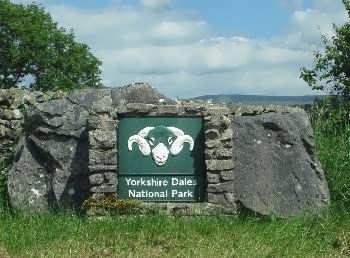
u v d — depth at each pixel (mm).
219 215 9320
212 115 9484
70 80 38188
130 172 9547
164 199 9547
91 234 8602
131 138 9547
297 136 10062
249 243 8492
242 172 9867
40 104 10172
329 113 12188
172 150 9562
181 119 9594
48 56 38000
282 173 9930
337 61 14406
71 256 7945
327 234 9117
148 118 9586
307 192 9875
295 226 9141
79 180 9961
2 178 10359
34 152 10195
